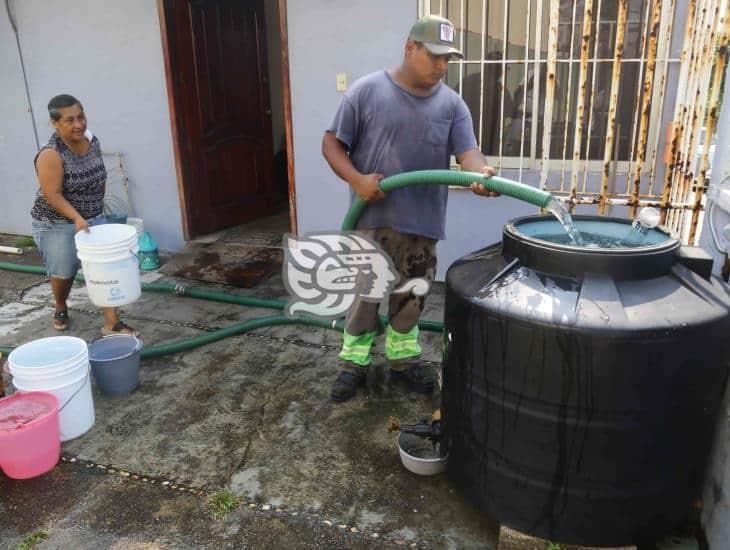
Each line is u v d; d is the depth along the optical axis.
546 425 1.59
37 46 4.64
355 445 2.33
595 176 3.60
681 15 3.21
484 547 1.83
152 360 3.05
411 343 2.67
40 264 4.64
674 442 1.58
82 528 1.93
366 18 3.76
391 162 2.29
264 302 3.74
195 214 4.82
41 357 2.49
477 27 3.58
